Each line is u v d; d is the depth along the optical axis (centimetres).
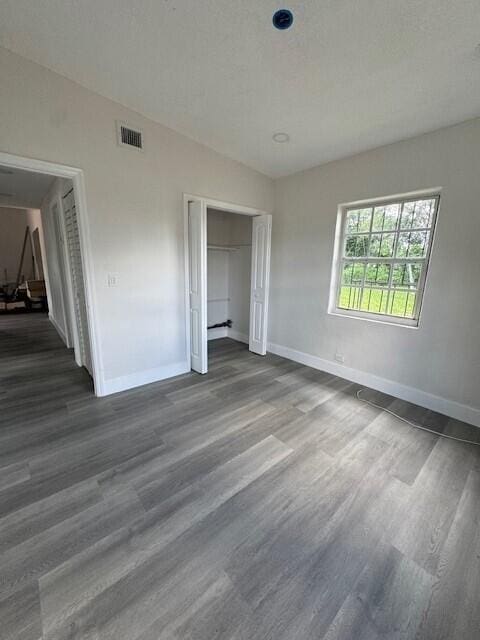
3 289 765
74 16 164
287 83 205
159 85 217
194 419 241
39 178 327
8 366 354
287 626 106
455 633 105
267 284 389
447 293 243
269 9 151
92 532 141
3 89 190
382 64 179
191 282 324
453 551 135
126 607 110
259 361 385
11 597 112
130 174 258
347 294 325
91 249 248
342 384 315
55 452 198
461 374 243
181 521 148
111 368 281
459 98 197
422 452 205
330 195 318
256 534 142
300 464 191
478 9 139
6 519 146
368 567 127
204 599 114
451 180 231
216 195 322
